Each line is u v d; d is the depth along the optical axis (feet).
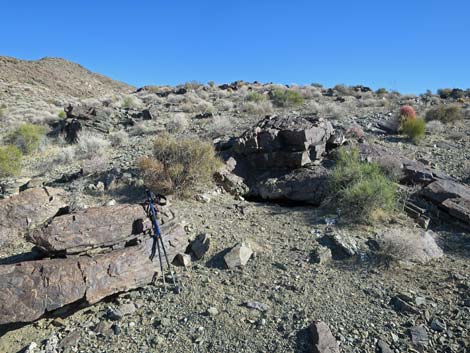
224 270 22.07
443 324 17.71
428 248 23.88
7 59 216.95
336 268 22.34
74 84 230.48
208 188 33.32
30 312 16.93
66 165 44.80
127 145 51.44
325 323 17.61
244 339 17.02
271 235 26.30
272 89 116.26
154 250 21.31
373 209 27.91
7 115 91.09
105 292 18.81
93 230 20.39
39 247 19.72
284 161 35.27
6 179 40.09
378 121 58.23
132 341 17.16
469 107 74.02
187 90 121.80
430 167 37.91
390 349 16.26
